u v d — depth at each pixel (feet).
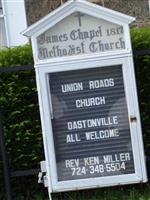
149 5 25.18
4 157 17.95
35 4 25.08
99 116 17.25
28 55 18.92
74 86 17.26
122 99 17.20
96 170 17.24
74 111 17.29
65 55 17.20
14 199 18.76
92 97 17.26
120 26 17.11
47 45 17.19
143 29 19.42
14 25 25.08
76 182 17.20
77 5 16.97
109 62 17.08
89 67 17.13
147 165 18.22
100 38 17.15
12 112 18.71
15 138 18.71
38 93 17.24
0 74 18.71
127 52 17.03
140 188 18.34
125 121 17.20
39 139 18.71
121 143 17.20
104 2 25.31
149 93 18.57
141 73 18.54
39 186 18.90
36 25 16.99
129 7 25.30
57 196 18.54
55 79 17.28
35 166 18.79
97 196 18.22
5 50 19.08
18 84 18.72
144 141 18.53
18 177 18.86
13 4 25.08
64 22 17.16
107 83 17.24
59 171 17.29
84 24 17.15
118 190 18.33
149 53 17.88
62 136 17.29
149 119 18.54
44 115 17.21
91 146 17.26
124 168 17.19
